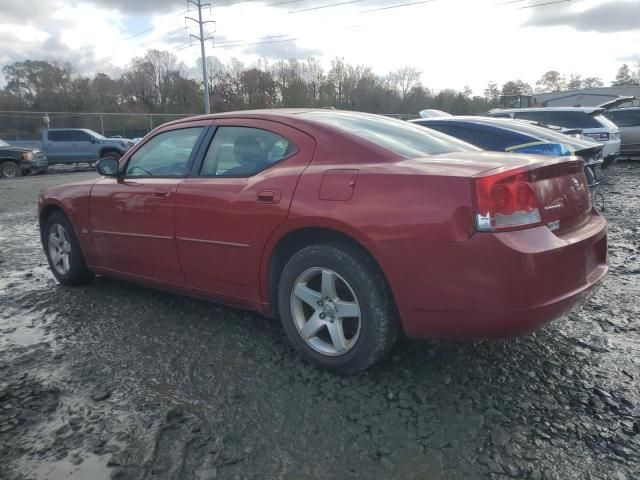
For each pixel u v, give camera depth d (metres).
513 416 2.59
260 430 2.53
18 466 2.30
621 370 3.04
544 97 30.05
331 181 2.93
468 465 2.26
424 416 2.61
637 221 7.45
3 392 2.93
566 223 2.86
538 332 3.56
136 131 34.09
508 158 2.99
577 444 2.38
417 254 2.62
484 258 2.49
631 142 16.30
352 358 2.92
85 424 2.61
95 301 4.46
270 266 3.25
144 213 3.92
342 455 2.34
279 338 3.59
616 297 4.29
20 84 57.53
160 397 2.85
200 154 3.74
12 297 4.64
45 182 16.73
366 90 63.56
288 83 59.06
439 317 2.65
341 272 2.89
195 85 60.78
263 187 3.19
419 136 3.58
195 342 3.56
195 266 3.64
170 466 2.29
